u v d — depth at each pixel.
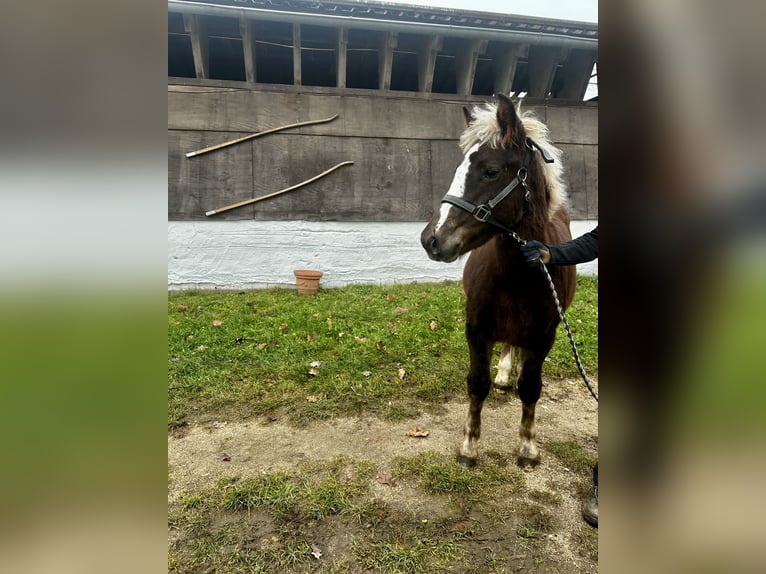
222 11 5.23
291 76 7.47
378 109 5.88
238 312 4.57
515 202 1.73
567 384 3.15
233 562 1.59
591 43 5.98
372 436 2.45
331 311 4.64
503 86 6.48
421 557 1.62
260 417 2.63
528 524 1.80
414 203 6.04
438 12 5.52
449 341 3.85
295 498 1.92
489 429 2.54
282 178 5.71
